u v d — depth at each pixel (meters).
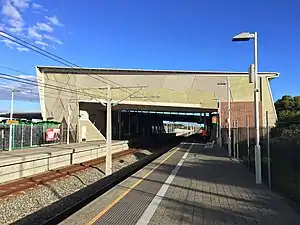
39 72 59.47
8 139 35.19
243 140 21.25
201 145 42.09
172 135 129.50
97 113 67.75
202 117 102.00
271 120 54.22
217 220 7.13
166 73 58.78
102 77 58.72
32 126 40.94
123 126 86.50
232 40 12.97
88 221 7.08
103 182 20.59
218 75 57.72
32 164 22.92
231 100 56.97
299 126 16.55
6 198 14.62
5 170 19.70
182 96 58.53
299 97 55.09
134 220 7.15
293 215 7.52
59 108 59.28
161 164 18.69
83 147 35.47
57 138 48.31
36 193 16.27
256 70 12.67
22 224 11.08
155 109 65.06
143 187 11.14
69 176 21.80
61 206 13.59
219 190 10.64
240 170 16.03
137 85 58.81
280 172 10.53
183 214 7.64
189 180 12.72
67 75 59.28
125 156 38.53
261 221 7.03
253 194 9.97
